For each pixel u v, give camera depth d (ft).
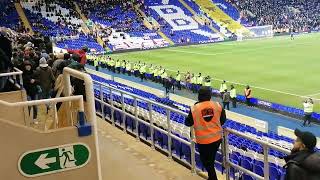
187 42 219.41
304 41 208.74
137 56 182.19
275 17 259.39
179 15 241.76
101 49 198.29
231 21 246.27
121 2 237.66
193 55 176.35
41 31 196.65
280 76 123.65
